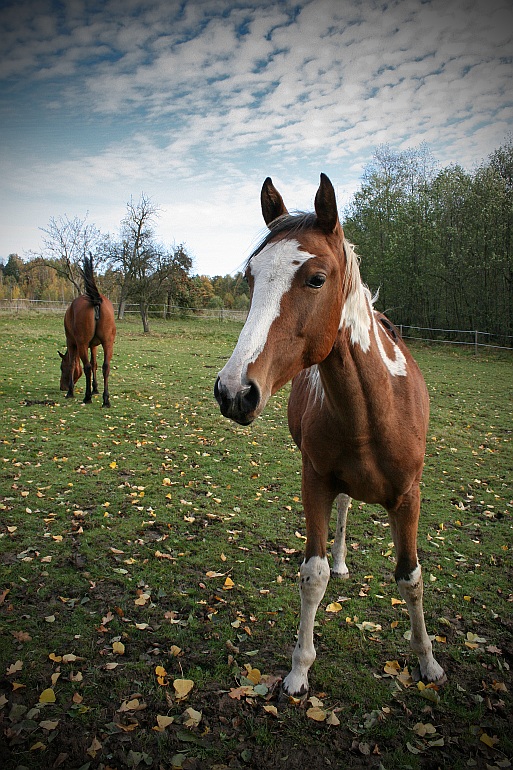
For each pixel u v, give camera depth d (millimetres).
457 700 2271
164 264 24844
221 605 2930
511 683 2385
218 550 3576
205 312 34406
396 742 2037
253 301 1641
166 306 33750
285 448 6164
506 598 3105
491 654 2578
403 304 24141
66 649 2508
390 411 2016
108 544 3592
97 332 7691
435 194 22312
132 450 5785
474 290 21844
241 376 1498
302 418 2301
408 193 25078
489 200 20141
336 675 2404
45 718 2084
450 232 21375
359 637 2691
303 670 2283
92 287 7547
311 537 2215
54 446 5762
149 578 3184
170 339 21000
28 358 12633
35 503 4203
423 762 1954
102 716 2107
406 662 2508
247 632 2684
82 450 5676
